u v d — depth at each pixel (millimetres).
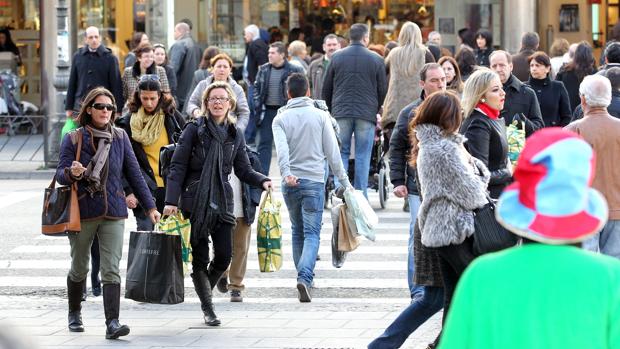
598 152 22031
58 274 30891
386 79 37594
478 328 9117
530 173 9219
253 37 51969
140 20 61719
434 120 18656
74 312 23531
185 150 23500
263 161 42969
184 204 23438
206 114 23812
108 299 22656
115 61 44719
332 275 29984
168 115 26516
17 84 69625
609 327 9008
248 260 32281
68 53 52500
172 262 22750
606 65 31781
